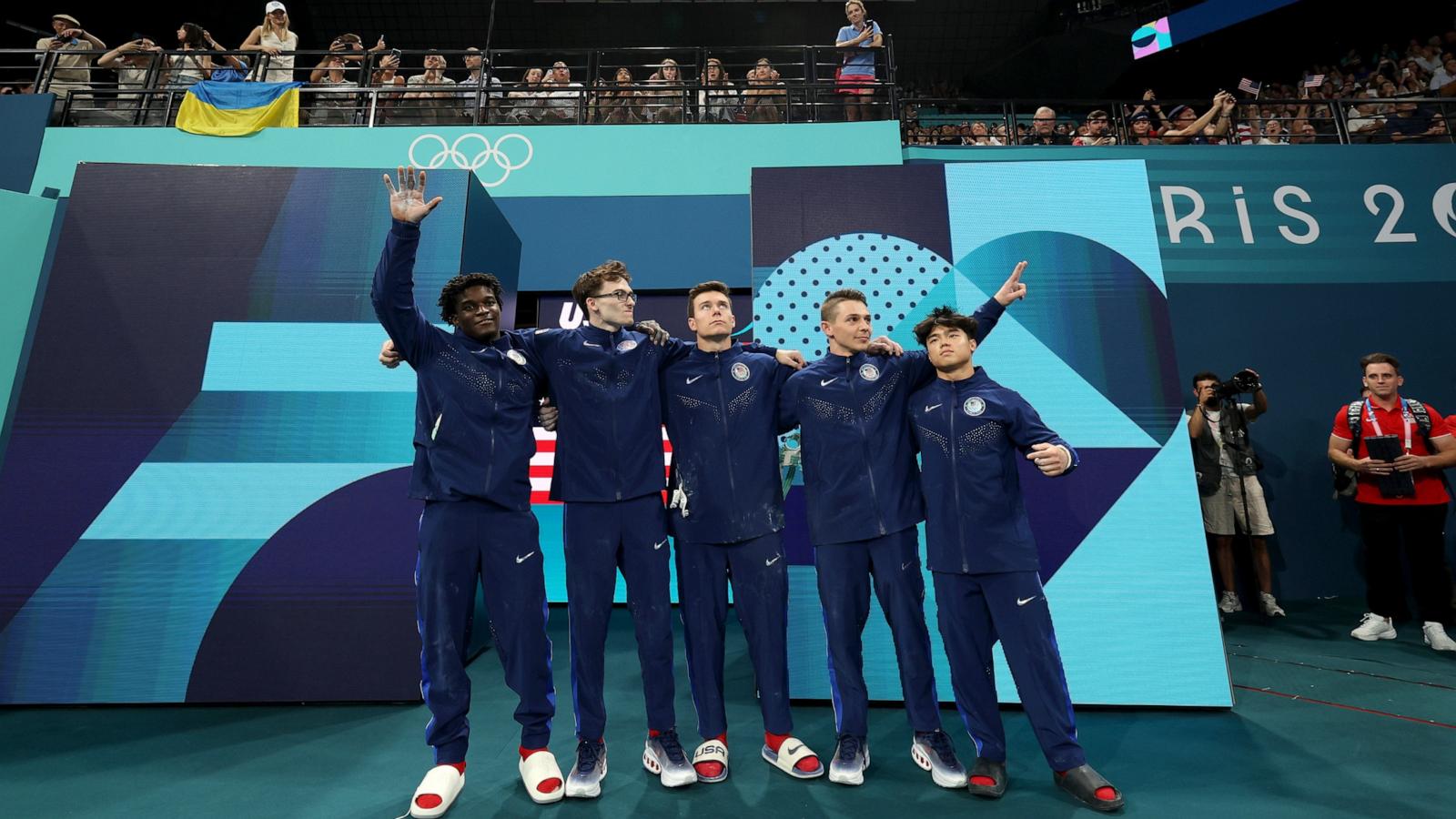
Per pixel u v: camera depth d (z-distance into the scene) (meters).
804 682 2.56
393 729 2.30
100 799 1.80
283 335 2.79
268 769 1.99
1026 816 1.69
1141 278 2.79
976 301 2.80
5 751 2.11
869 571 2.01
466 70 8.98
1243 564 4.12
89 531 2.59
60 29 5.40
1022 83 9.78
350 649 2.56
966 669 1.87
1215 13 8.05
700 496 1.99
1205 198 4.59
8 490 2.59
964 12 9.12
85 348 2.72
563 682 2.83
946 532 1.90
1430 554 3.15
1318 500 4.24
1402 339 4.39
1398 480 3.19
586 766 1.85
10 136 4.57
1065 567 2.54
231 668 2.53
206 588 2.58
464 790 1.87
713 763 1.91
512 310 3.90
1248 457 3.88
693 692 2.00
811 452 2.05
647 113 5.71
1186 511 2.58
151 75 4.99
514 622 1.88
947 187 2.91
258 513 2.65
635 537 1.95
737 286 4.57
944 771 1.86
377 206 2.95
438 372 1.93
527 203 4.64
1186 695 2.43
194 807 1.76
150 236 2.84
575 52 5.24
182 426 2.69
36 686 2.47
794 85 5.16
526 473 1.98
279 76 5.88
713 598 1.99
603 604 1.92
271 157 4.63
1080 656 2.47
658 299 4.66
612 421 1.98
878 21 9.24
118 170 2.90
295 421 2.72
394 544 2.66
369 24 8.98
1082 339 2.73
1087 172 2.90
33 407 2.66
